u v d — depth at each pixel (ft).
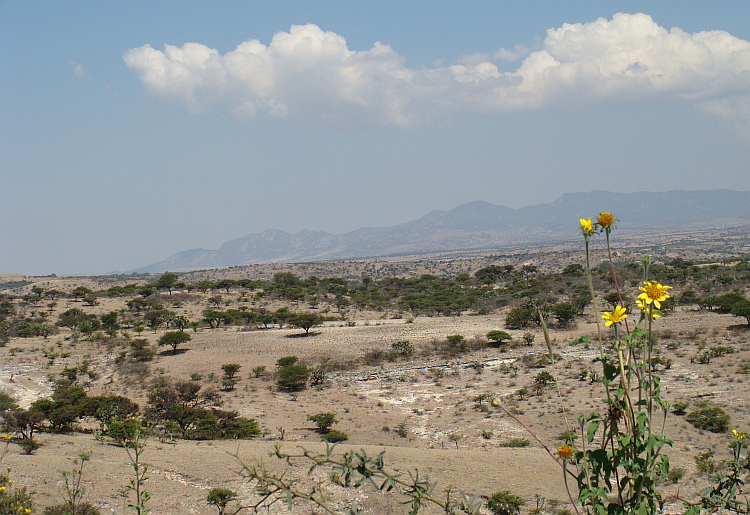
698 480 65.10
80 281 626.64
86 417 119.24
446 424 124.06
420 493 9.87
